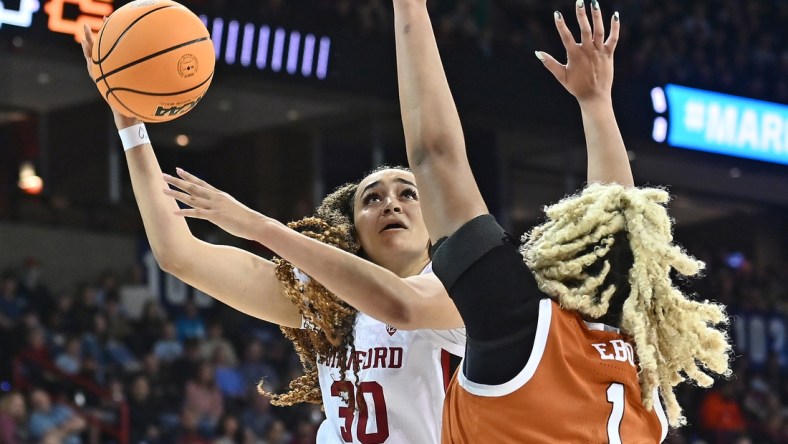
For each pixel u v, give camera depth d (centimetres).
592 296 184
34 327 1010
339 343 287
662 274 188
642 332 184
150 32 256
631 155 1354
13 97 1307
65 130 1366
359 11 1184
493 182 1348
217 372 1077
